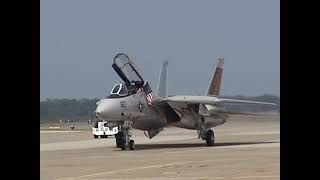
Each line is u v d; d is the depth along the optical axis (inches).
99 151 4635.8
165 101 5002.5
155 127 5147.6
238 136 7642.7
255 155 3666.3
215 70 6097.4
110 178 2488.9
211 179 2337.6
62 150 4948.3
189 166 2962.6
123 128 4744.1
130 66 4822.8
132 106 4692.4
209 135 5241.1
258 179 2290.8
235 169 2728.8
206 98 5147.6
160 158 3604.8
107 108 4495.6
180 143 5954.7
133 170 2832.2
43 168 3068.4
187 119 5251.0
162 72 5890.8
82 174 2699.3
